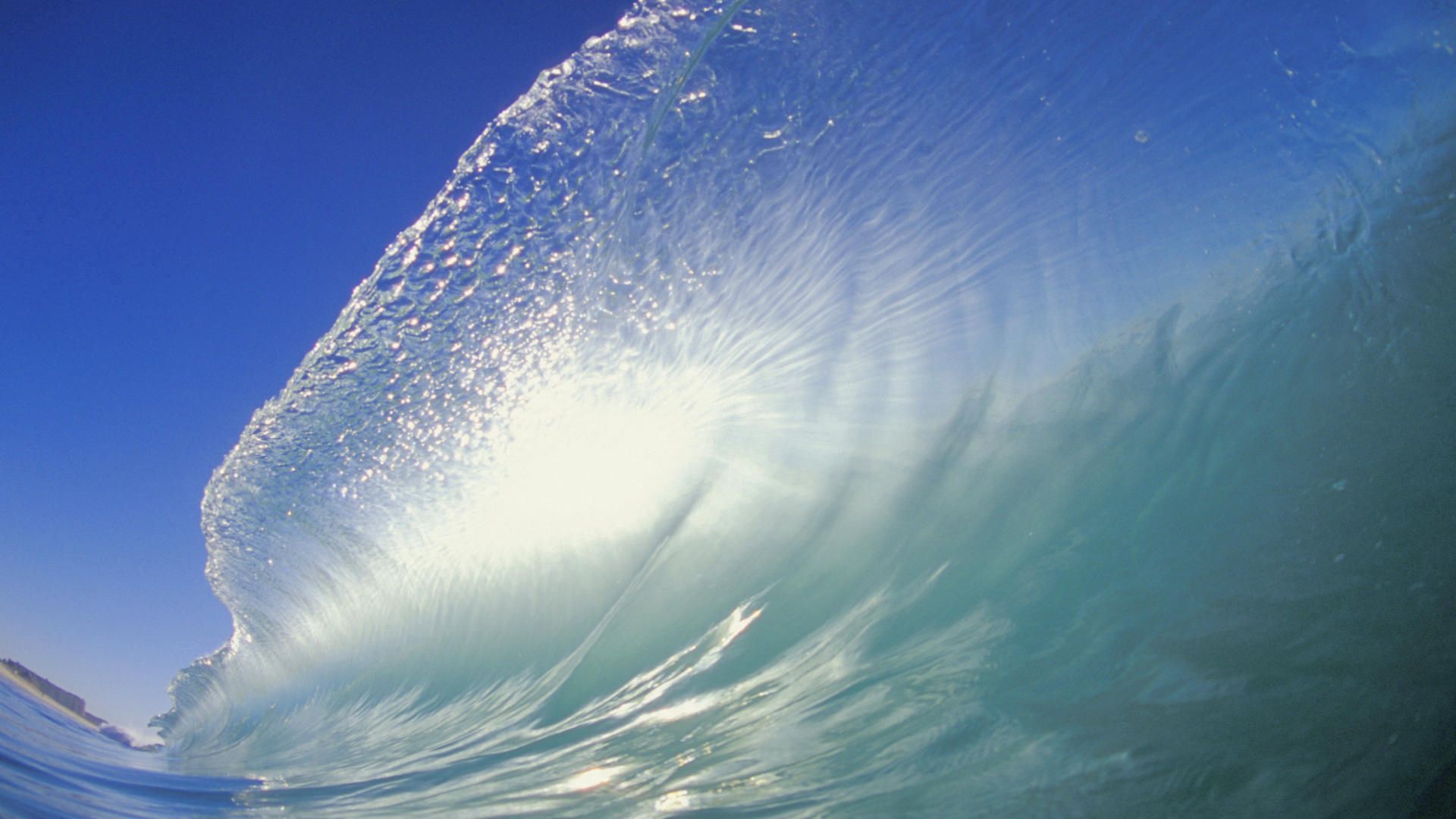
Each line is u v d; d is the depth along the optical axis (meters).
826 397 4.94
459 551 6.22
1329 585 2.57
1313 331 3.41
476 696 4.94
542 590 5.32
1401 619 2.39
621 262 5.94
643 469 5.50
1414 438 2.86
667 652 4.17
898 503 4.12
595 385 6.02
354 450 6.99
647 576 4.81
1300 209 3.89
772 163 5.55
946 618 3.31
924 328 4.84
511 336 6.32
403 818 3.34
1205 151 4.34
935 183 5.12
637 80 5.80
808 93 5.47
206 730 8.45
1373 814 1.99
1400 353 3.14
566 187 6.02
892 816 2.40
